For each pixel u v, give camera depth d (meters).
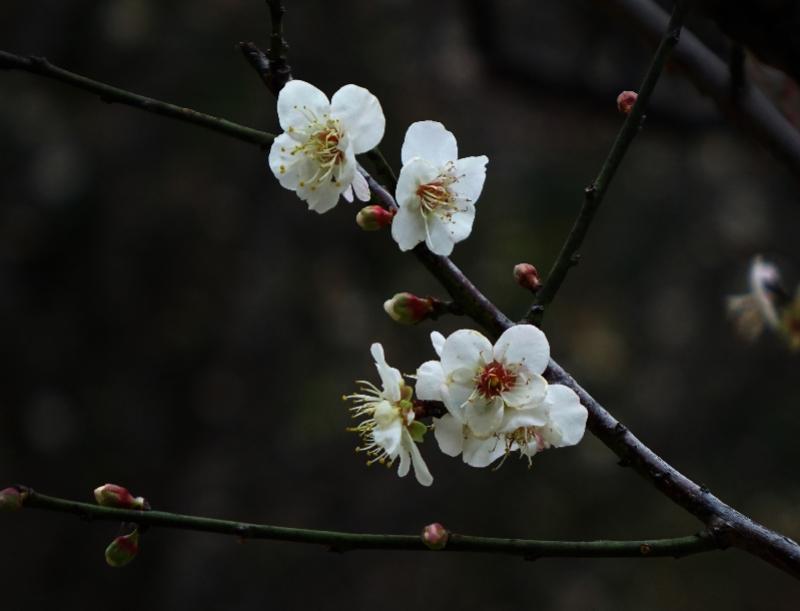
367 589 11.27
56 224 12.16
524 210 11.56
